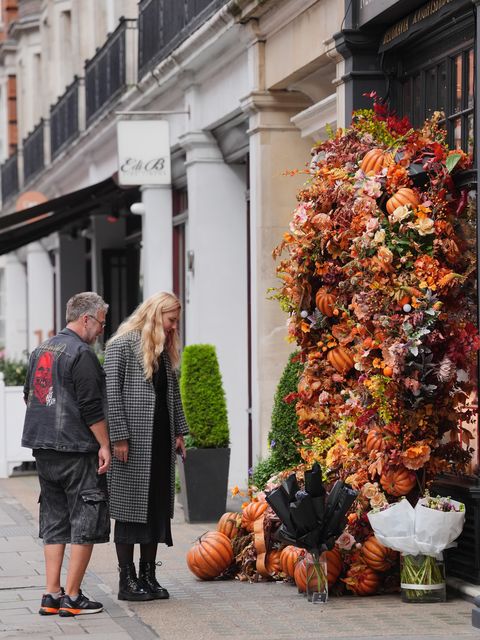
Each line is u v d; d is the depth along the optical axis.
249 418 20.56
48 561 11.04
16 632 10.17
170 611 10.91
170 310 11.48
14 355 45.66
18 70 45.91
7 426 22.77
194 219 21.11
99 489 10.95
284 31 16.62
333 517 10.97
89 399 10.84
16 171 44.59
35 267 41.75
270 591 11.80
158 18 22.72
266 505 12.41
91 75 29.83
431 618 10.42
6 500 19.22
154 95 23.31
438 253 11.23
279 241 17.66
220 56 19.30
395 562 11.39
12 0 48.91
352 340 11.94
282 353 17.72
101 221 32.44
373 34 13.95
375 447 11.32
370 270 11.16
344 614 10.66
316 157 12.51
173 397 11.70
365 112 12.38
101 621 10.55
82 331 11.17
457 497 11.48
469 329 11.02
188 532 15.65
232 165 21.11
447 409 11.32
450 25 12.43
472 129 12.13
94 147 30.03
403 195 11.23
